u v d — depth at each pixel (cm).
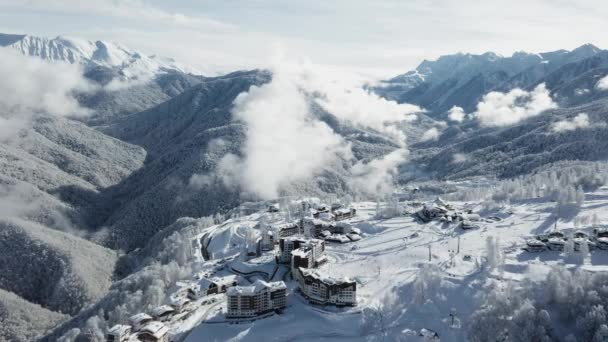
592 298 19725
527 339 18850
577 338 19012
